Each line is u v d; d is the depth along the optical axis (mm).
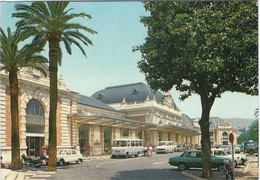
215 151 25953
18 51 25953
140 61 20312
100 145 50375
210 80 19250
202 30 16094
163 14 18672
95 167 26609
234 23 16000
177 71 18344
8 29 25859
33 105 36906
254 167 25078
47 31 24625
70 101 44281
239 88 19031
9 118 32250
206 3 17328
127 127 58812
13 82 25656
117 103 78125
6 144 31438
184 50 17562
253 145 52562
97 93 85938
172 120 87250
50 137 24000
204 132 19141
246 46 16094
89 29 24844
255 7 15820
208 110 19328
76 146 40719
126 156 41031
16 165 24938
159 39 18750
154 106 73688
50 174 21312
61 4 24188
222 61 16016
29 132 35688
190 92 21328
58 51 26688
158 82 20000
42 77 37656
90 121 45000
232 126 52406
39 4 23531
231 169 18000
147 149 45812
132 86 82062
